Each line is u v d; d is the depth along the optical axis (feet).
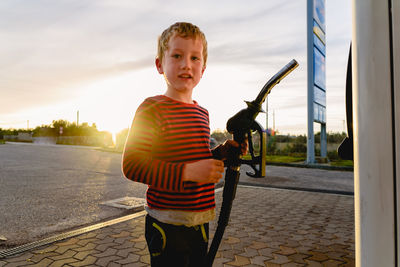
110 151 70.95
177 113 3.88
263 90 3.45
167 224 3.72
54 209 15.05
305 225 13.47
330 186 25.67
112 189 21.24
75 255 9.34
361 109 2.42
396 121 2.21
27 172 28.91
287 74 3.40
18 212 14.28
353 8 2.53
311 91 45.52
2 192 18.84
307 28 45.57
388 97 2.25
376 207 2.30
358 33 2.44
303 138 73.56
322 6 50.16
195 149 3.84
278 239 11.48
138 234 11.38
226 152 3.81
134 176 3.48
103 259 9.11
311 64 45.32
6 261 8.75
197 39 3.92
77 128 157.99
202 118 4.20
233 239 11.37
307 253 10.11
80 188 21.24
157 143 3.75
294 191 22.86
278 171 37.42
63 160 44.14
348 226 13.38
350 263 9.36
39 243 10.19
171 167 3.37
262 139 3.40
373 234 2.31
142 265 8.76
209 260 3.60
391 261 2.21
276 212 15.93
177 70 3.85
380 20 2.31
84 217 13.78
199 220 3.82
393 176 2.22
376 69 2.31
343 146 3.51
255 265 9.07
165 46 3.99
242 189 23.58
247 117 3.49
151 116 3.72
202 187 3.93
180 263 3.76
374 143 2.31
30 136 173.99
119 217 13.85
